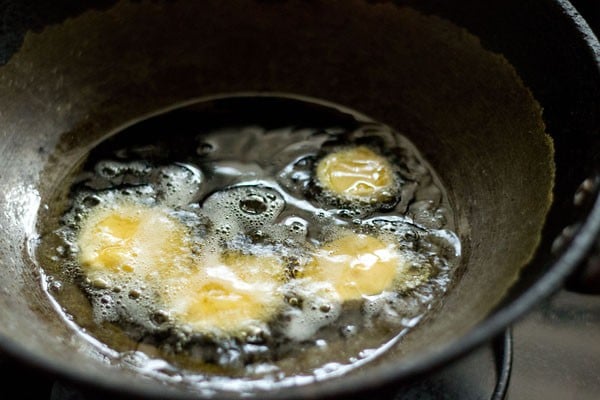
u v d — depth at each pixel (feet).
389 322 1.86
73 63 2.08
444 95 2.08
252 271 1.91
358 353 1.82
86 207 2.01
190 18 2.12
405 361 1.54
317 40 2.14
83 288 1.90
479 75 2.01
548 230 1.70
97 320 1.86
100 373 1.62
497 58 1.97
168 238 1.96
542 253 1.66
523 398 1.96
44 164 2.06
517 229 1.81
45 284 1.91
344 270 1.92
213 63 2.18
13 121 2.02
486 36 1.98
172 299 1.88
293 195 2.04
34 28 2.01
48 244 1.96
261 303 1.88
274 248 1.95
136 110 2.16
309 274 1.91
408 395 1.89
